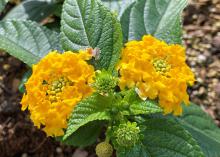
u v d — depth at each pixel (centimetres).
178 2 22
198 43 32
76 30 20
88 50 19
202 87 30
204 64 31
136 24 22
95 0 20
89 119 17
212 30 33
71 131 17
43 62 17
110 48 19
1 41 22
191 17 33
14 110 29
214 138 23
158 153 18
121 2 25
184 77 17
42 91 17
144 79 17
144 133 19
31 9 28
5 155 27
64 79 17
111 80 17
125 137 16
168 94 17
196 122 24
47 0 28
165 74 17
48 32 23
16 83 30
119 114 18
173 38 21
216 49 32
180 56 18
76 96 17
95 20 20
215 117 29
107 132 18
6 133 28
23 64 31
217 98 30
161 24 22
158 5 22
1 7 24
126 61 18
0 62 31
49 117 17
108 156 18
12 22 23
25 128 28
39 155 27
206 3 34
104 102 18
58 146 28
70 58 17
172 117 22
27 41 23
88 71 17
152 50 17
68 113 17
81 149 27
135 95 18
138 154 18
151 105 18
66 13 21
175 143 18
